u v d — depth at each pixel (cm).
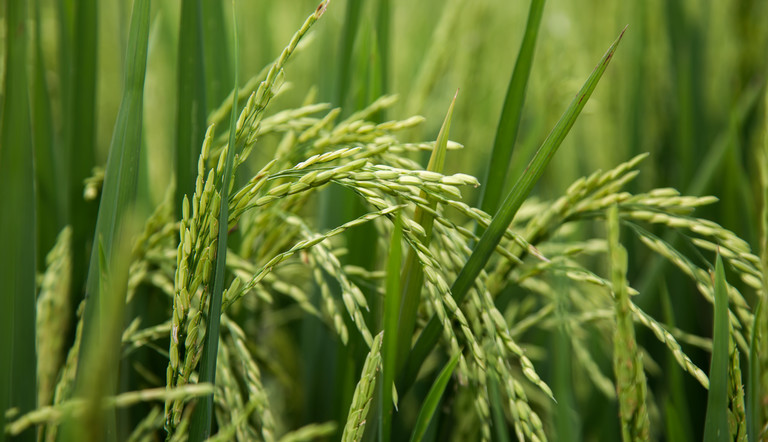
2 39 62
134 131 54
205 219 53
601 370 68
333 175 53
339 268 55
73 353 56
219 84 65
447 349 61
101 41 102
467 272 55
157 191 71
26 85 55
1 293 54
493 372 55
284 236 62
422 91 75
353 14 68
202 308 53
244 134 54
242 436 56
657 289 71
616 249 49
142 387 64
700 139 84
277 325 78
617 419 69
